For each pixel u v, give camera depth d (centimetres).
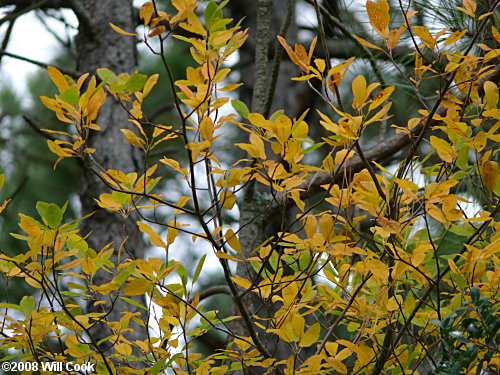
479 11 596
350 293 567
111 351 624
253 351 551
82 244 553
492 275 548
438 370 544
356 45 623
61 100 534
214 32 530
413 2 600
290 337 543
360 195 545
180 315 552
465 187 601
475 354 541
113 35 670
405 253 543
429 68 549
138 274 552
